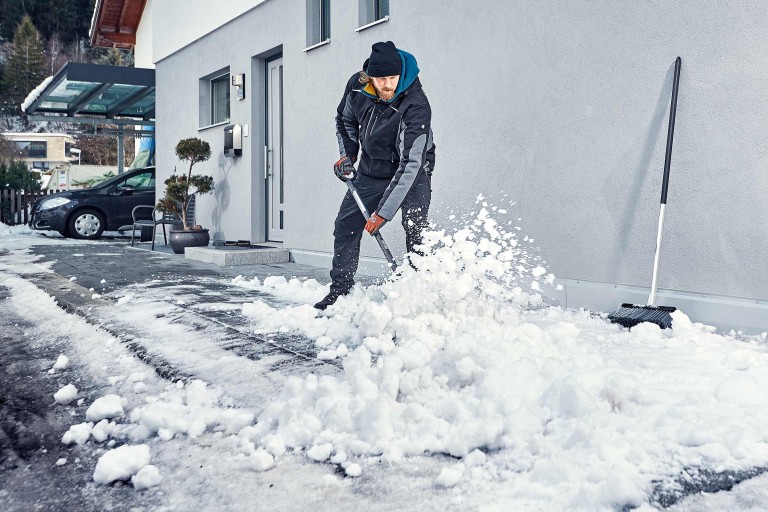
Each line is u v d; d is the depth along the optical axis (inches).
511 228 200.4
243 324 161.0
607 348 128.6
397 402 96.2
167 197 389.7
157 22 493.0
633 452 77.1
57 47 2755.9
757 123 144.6
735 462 76.4
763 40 142.6
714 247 153.3
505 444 82.1
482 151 209.6
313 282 222.8
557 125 186.5
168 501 73.5
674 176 160.1
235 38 376.2
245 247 346.9
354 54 271.9
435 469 78.2
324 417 91.2
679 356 120.0
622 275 172.1
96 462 85.8
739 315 147.3
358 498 71.9
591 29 177.0
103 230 548.1
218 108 426.3
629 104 168.9
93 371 128.9
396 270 158.1
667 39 160.2
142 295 212.4
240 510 70.6
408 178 151.1
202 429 92.8
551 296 188.5
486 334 121.4
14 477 82.0
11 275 273.0
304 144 310.0
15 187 750.5
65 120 672.4
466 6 213.3
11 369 132.6
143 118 729.6
